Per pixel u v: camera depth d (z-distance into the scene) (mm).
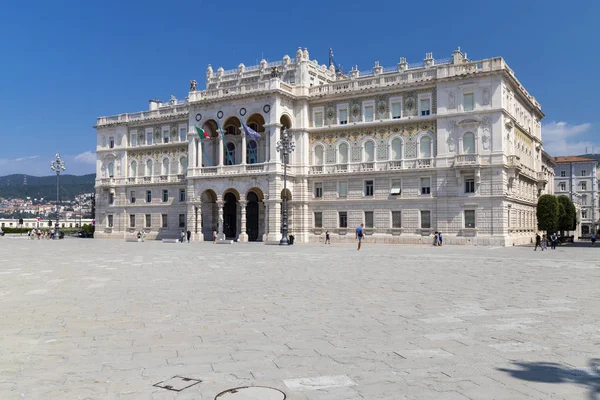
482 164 64812
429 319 15125
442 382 9430
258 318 15430
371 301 18469
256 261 37406
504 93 65812
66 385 9414
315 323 14633
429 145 69312
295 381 9516
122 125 97750
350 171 74188
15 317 15852
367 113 73938
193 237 80938
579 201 154375
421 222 69250
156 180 93562
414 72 70875
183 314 16156
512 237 67188
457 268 31500
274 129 75125
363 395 8797
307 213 77312
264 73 92000
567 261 37344
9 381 9672
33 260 38875
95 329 14086
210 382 9492
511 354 11289
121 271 29844
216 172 79938
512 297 19312
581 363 10609
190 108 82875
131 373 10086
